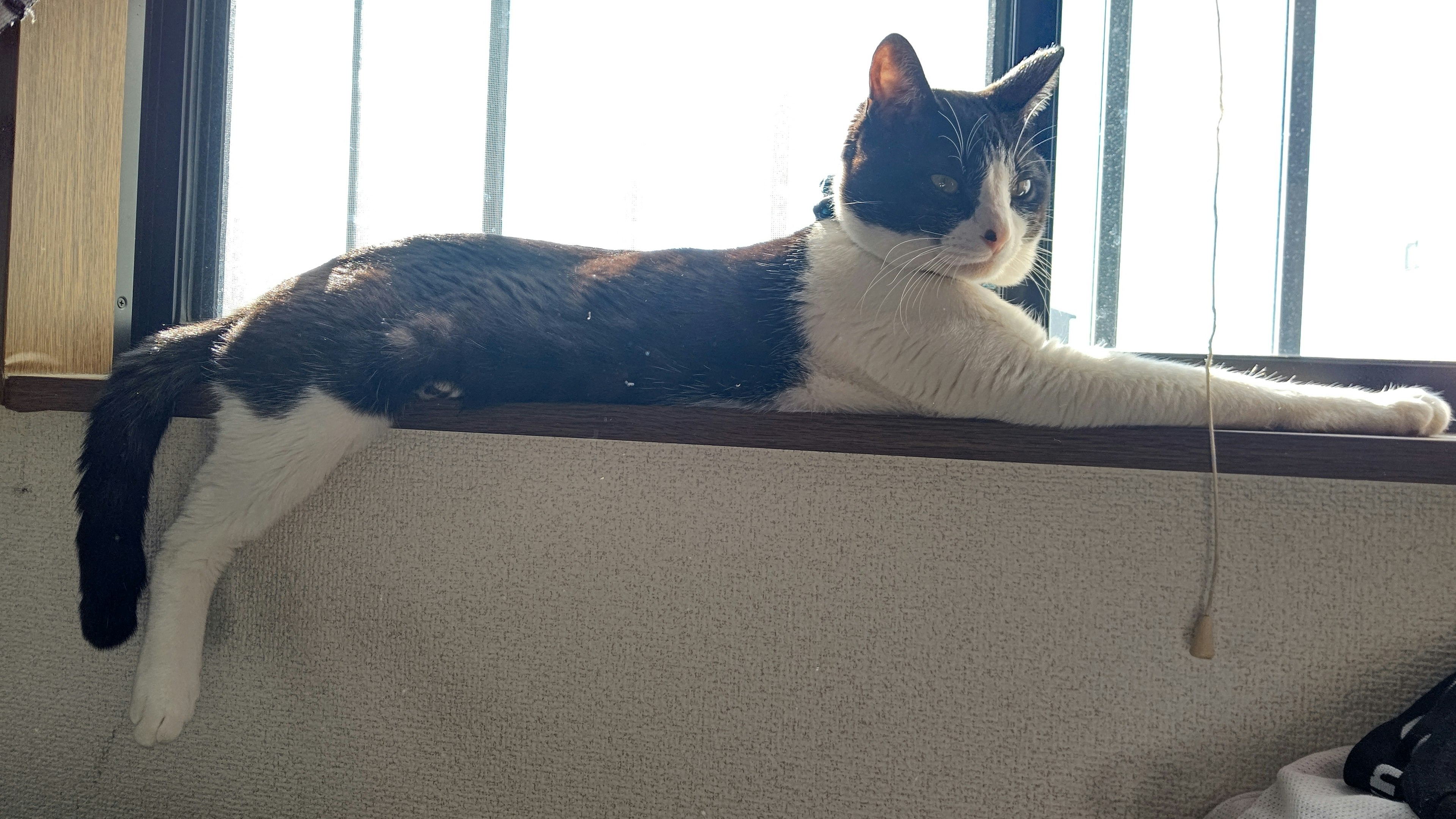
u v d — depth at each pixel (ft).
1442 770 2.03
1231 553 2.51
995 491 2.65
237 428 3.01
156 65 4.14
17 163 3.62
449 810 3.07
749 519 2.83
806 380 3.20
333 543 3.14
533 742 3.00
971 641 2.68
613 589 2.93
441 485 3.06
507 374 3.11
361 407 3.01
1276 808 2.26
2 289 3.58
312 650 3.15
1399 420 2.56
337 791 3.15
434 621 3.07
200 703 3.24
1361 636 2.45
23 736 3.42
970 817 2.69
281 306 3.10
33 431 3.41
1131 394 2.67
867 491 2.74
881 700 2.74
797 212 3.85
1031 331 3.05
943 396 2.97
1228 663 2.52
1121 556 2.58
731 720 2.85
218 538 3.04
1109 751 2.60
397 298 3.09
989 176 3.06
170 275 4.17
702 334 3.17
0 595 3.43
